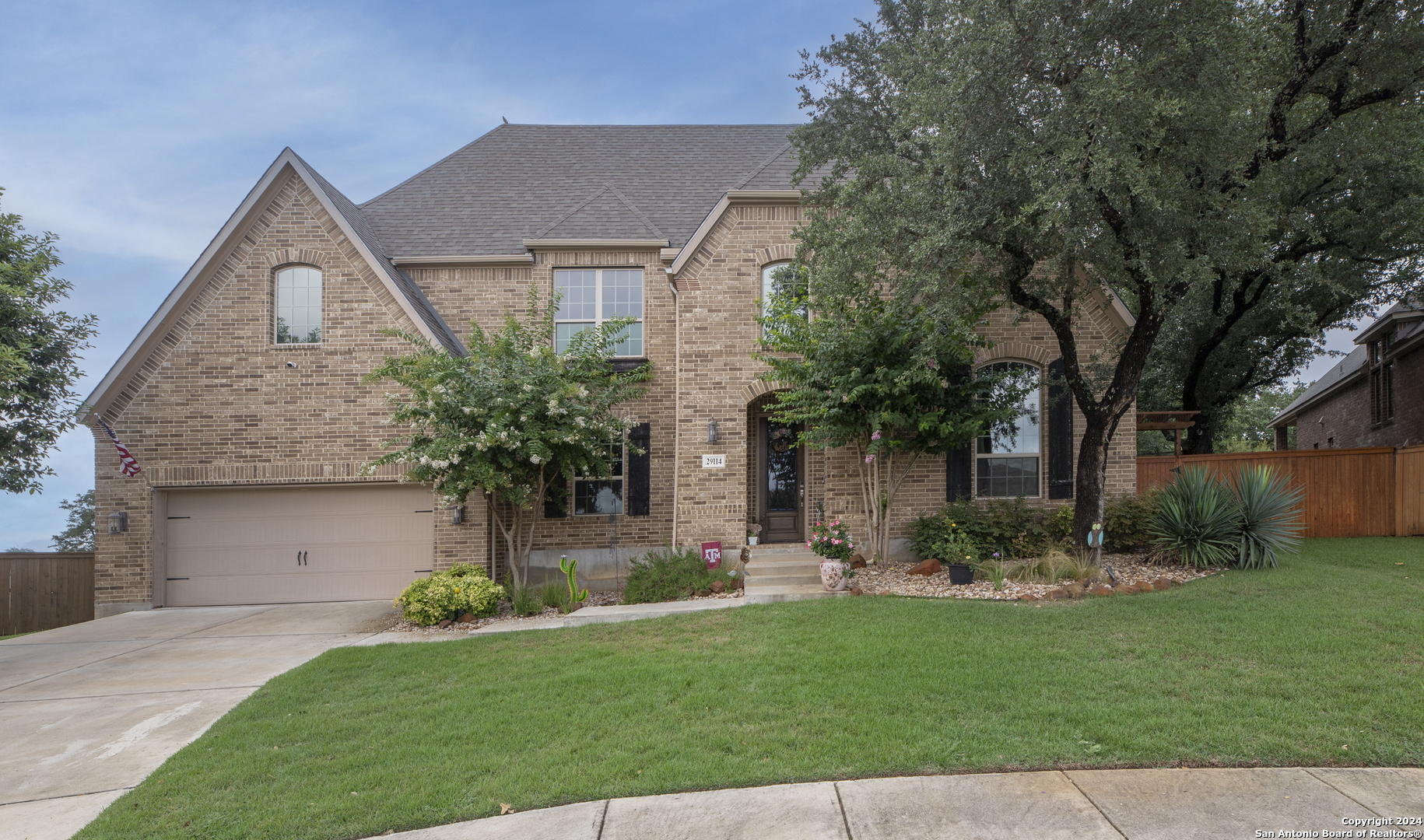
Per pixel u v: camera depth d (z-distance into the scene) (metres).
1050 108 8.80
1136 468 14.08
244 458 13.45
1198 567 10.84
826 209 11.89
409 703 6.81
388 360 11.48
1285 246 16.02
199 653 9.63
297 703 7.00
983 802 4.50
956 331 10.77
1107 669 6.66
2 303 12.26
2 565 13.52
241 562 13.56
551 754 5.43
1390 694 5.80
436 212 16.34
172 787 5.22
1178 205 9.09
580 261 15.09
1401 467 14.48
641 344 15.05
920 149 10.41
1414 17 10.02
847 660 7.20
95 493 13.24
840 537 10.94
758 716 5.96
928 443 12.08
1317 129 10.76
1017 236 9.85
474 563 13.14
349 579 13.62
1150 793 4.52
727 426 13.45
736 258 13.73
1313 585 9.47
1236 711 5.61
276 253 13.71
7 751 6.26
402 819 4.58
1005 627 8.16
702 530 13.20
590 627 9.59
